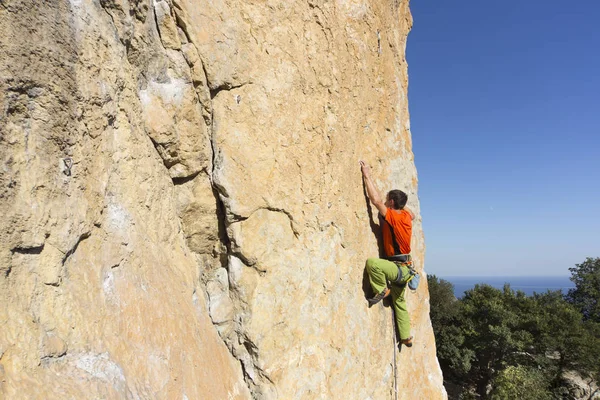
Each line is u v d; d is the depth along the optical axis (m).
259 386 3.13
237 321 3.15
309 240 3.61
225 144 3.06
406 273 4.36
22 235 1.48
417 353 5.16
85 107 1.88
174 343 2.29
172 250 2.77
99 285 1.88
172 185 2.85
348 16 4.13
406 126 5.48
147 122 2.54
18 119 1.49
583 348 23.05
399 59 5.35
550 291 32.62
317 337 3.58
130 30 2.30
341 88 4.00
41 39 1.59
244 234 3.14
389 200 4.49
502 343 24.78
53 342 1.51
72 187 1.78
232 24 3.03
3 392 1.21
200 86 2.88
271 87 3.31
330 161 3.85
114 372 1.71
